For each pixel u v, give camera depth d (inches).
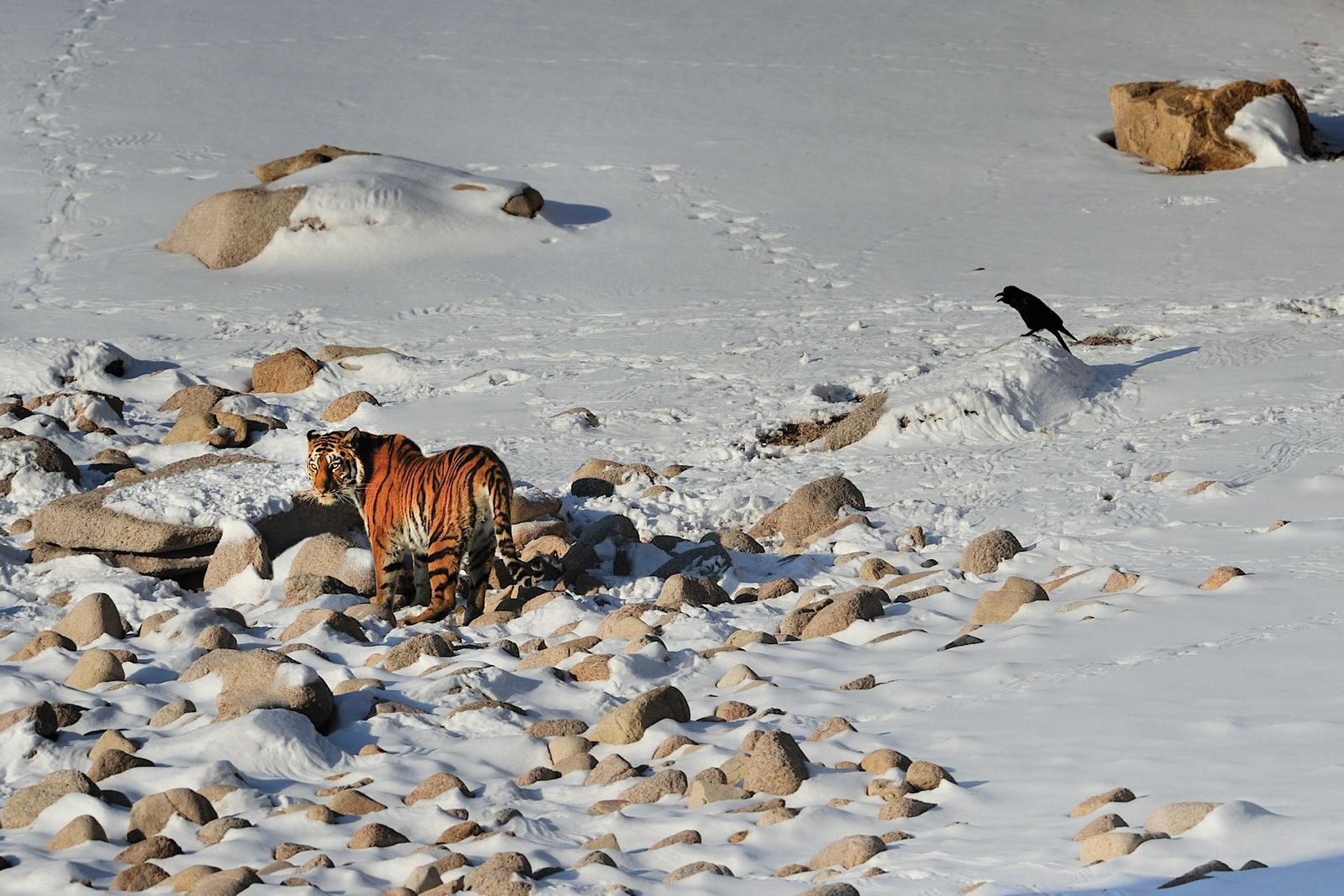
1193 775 826.8
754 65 6127.0
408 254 4116.6
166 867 852.6
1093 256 3676.2
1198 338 2647.6
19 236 4397.1
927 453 2139.5
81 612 1403.8
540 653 1264.8
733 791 903.7
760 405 2524.6
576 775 983.6
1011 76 5959.6
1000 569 1507.1
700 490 2034.9
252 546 1674.5
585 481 2052.2
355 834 872.3
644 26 6702.8
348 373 2945.4
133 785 973.2
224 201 4212.6
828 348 2925.7
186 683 1188.5
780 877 756.6
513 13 6924.2
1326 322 2679.6
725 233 4227.4
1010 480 1941.4
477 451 1499.8
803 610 1398.9
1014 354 2324.1
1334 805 738.2
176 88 5900.6
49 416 2532.0
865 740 979.9
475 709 1102.4
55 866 833.5
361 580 1628.9
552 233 4271.7
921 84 5861.2
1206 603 1230.9
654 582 1583.4
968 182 4653.1
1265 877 647.8
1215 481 1745.8
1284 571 1312.7
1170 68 6082.7
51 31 6540.4
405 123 5502.0
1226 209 4052.7
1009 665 1112.8
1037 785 855.1
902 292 3474.4
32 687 1165.1
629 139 5260.8
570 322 3383.4
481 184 4404.5
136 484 1855.3
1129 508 1713.8
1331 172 4416.8
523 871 780.6
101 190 4813.0
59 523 1780.3
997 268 3654.0
